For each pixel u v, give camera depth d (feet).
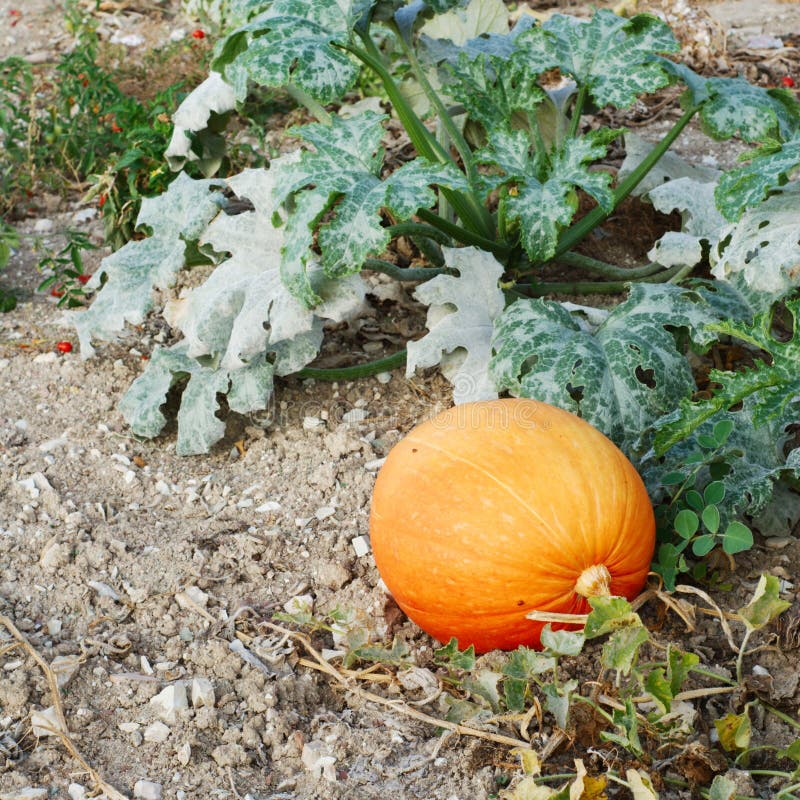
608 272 7.16
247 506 6.37
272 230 6.63
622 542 5.36
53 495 6.33
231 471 6.55
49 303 7.57
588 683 5.45
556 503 5.29
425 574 5.33
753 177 6.13
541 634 5.21
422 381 6.89
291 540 6.19
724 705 5.47
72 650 5.73
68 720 5.48
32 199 8.42
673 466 5.99
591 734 5.31
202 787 5.28
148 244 6.86
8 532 6.19
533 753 5.09
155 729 5.44
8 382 7.00
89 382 7.00
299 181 6.16
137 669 5.68
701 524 5.90
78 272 7.61
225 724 5.47
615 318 6.27
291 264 6.17
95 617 5.87
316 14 6.44
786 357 5.64
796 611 5.73
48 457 6.56
